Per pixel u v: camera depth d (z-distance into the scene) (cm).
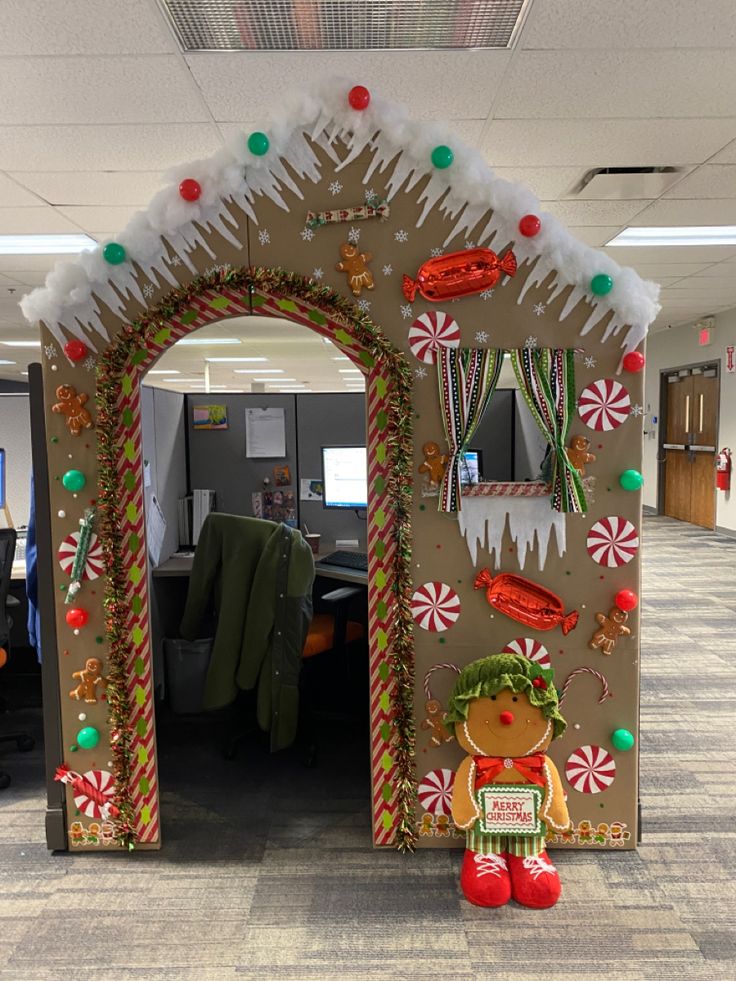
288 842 213
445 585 199
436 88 257
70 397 195
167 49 229
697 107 273
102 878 196
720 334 746
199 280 189
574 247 186
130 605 202
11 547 265
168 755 272
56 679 205
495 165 333
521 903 183
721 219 421
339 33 221
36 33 218
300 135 186
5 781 249
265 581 239
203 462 339
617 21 215
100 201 373
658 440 905
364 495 325
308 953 167
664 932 173
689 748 272
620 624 197
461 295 191
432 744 204
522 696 187
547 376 191
